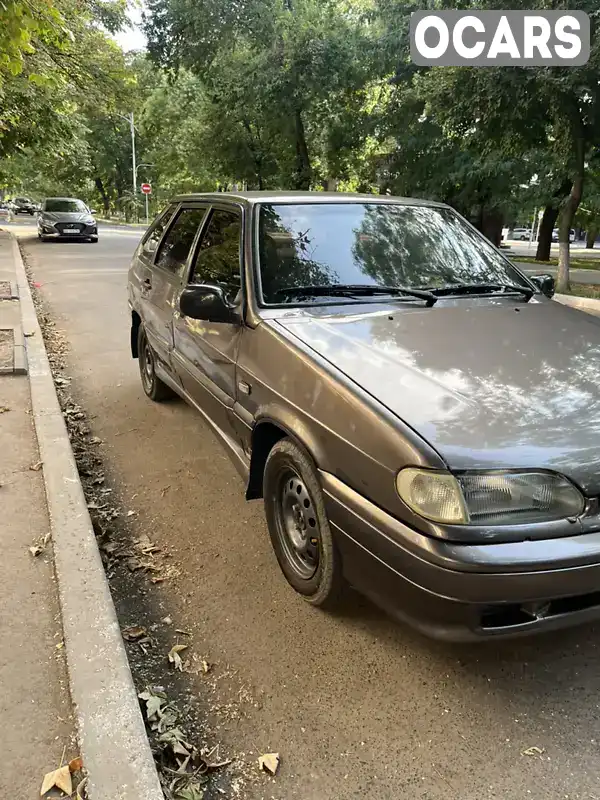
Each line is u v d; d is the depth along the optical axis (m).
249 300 3.38
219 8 20.16
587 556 2.23
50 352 7.75
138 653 2.75
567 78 10.94
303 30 19.84
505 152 14.33
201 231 4.38
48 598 2.92
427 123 21.73
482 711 2.45
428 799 2.09
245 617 2.98
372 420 2.47
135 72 22.62
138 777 2.01
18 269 14.50
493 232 26.73
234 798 2.10
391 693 2.53
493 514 2.24
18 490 3.93
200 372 4.02
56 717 2.27
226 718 2.41
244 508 4.02
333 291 3.47
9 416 5.13
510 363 2.86
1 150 23.50
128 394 6.12
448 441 2.32
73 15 14.52
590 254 33.56
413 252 3.86
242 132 24.86
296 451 2.89
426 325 3.21
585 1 10.49
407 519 2.32
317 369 2.79
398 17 19.05
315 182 25.30
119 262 17.88
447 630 2.33
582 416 2.50
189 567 3.38
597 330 3.40
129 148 55.06
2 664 2.51
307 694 2.53
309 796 2.10
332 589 2.82
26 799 1.97
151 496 4.16
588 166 18.03
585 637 2.88
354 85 20.94
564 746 2.29
